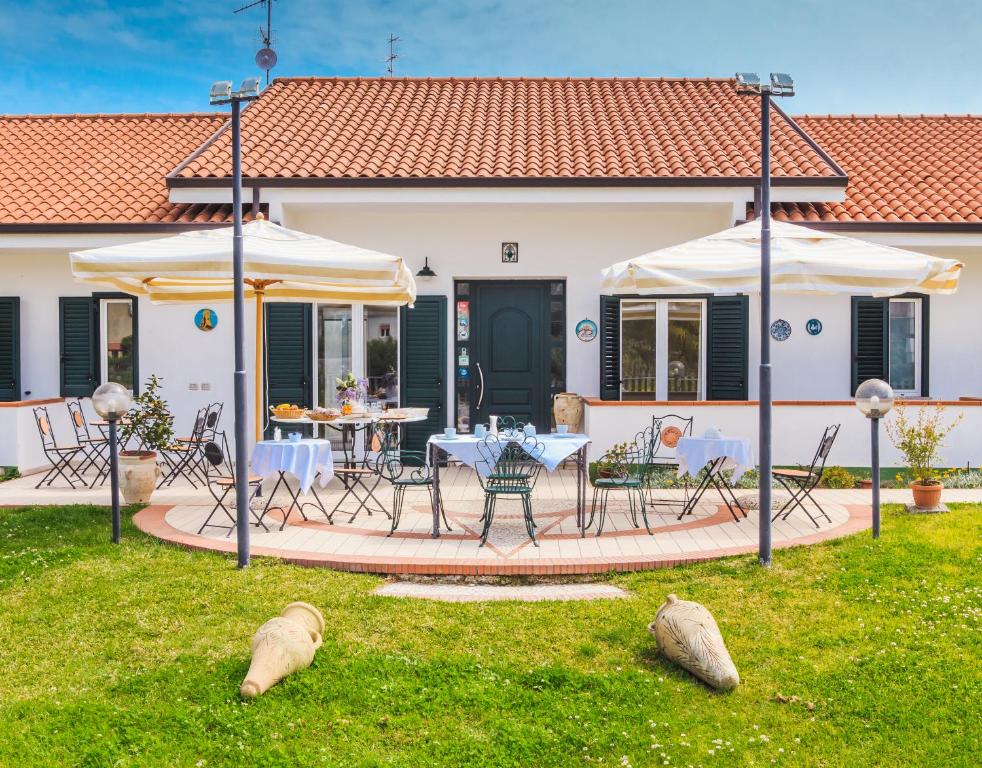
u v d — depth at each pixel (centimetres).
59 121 1494
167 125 1479
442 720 463
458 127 1355
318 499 873
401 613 604
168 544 768
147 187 1266
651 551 736
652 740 443
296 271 789
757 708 477
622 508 918
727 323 1172
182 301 1028
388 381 1214
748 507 906
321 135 1298
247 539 703
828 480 1026
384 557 719
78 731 445
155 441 1001
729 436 1049
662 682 504
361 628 579
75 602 615
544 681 502
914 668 511
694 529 818
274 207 1138
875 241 1126
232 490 1020
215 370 1197
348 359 1212
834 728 455
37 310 1227
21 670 516
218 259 766
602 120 1386
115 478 773
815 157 1219
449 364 1213
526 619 594
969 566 670
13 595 627
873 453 763
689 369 1210
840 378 1181
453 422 1217
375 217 1209
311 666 520
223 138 1285
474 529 827
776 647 545
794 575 670
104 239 1145
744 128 1342
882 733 451
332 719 461
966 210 1155
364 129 1327
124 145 1410
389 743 441
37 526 823
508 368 1245
